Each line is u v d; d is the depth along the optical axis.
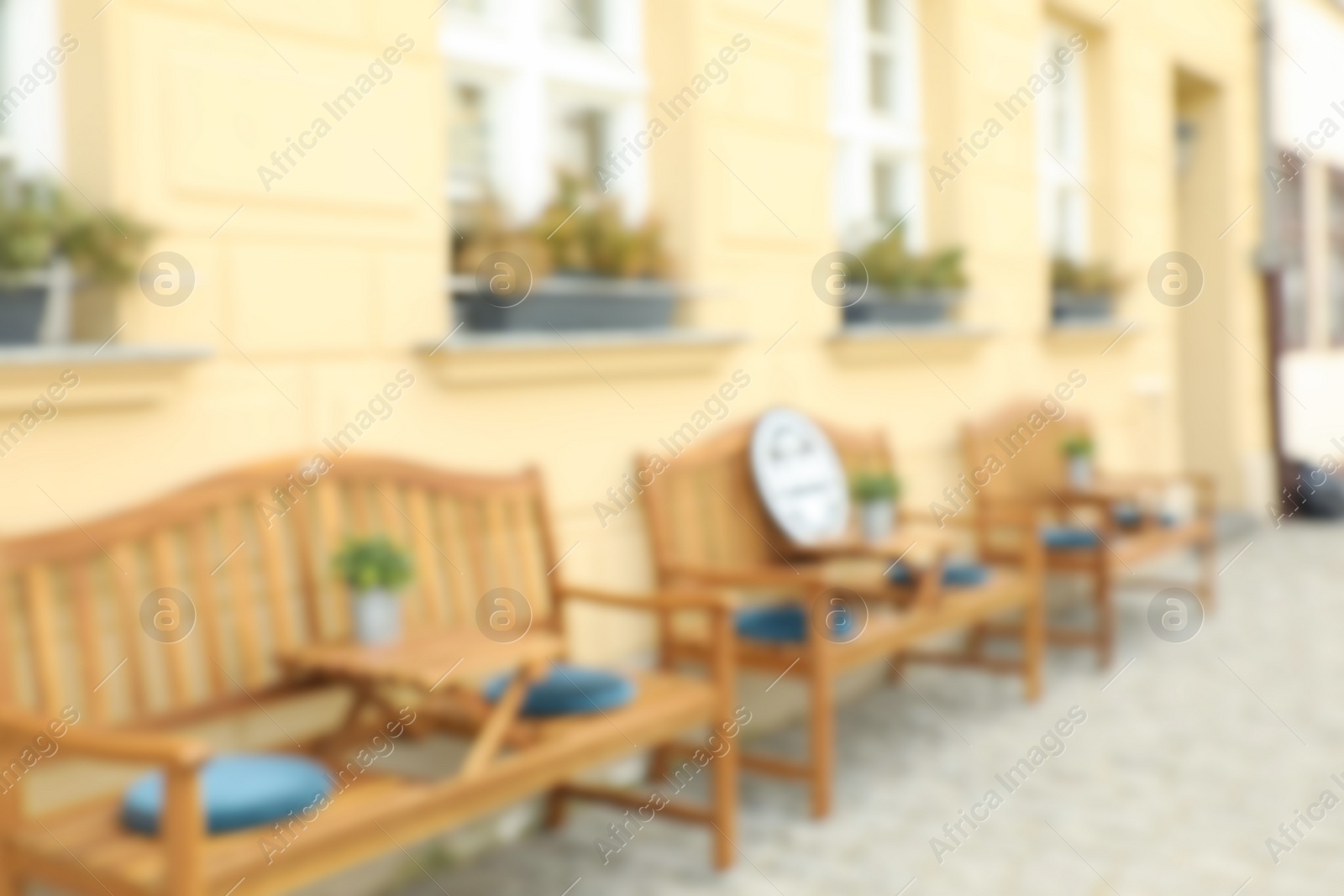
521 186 4.09
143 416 2.91
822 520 4.67
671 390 4.33
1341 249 10.66
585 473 4.02
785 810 3.88
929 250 5.88
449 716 3.26
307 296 3.25
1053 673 5.52
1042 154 6.86
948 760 4.34
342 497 3.30
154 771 2.65
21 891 2.48
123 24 2.87
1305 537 8.80
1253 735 4.57
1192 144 8.76
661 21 4.45
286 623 3.09
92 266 2.83
